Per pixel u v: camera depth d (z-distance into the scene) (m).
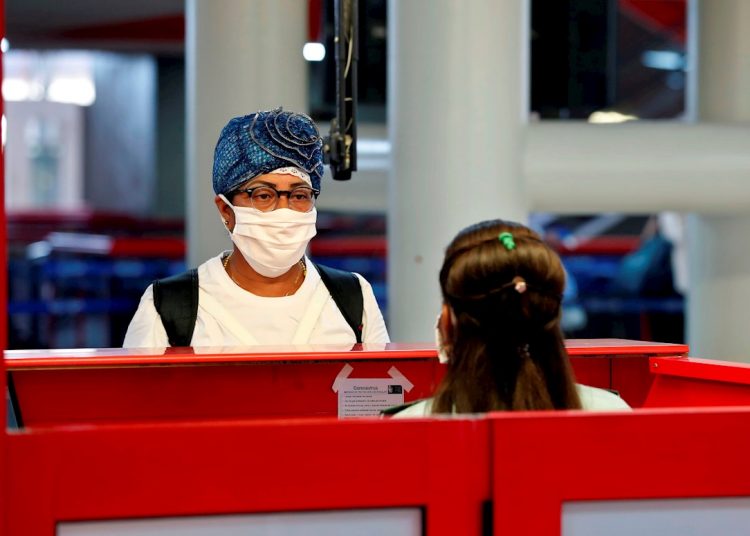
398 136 6.15
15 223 14.04
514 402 2.36
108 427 1.98
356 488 2.06
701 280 7.28
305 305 3.67
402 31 6.13
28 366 2.95
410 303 6.10
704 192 6.38
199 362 3.03
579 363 3.64
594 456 2.12
